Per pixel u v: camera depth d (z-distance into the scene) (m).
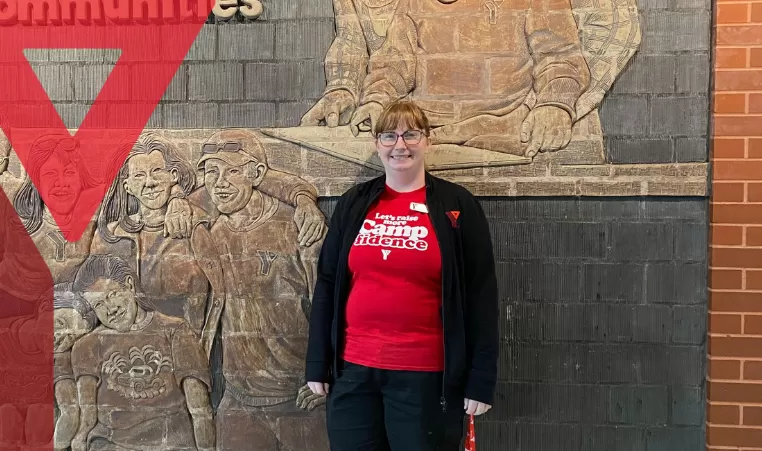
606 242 1.82
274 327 1.92
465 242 1.54
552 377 1.86
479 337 1.51
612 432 1.84
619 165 1.80
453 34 1.85
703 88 1.78
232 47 1.92
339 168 1.89
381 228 1.55
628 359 1.83
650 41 1.79
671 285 1.81
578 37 1.81
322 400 1.91
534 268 1.85
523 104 1.83
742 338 1.76
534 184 1.83
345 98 1.88
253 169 1.92
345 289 1.59
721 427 1.77
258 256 1.92
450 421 1.52
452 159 1.86
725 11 1.74
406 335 1.50
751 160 1.74
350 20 1.88
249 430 1.95
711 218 1.76
